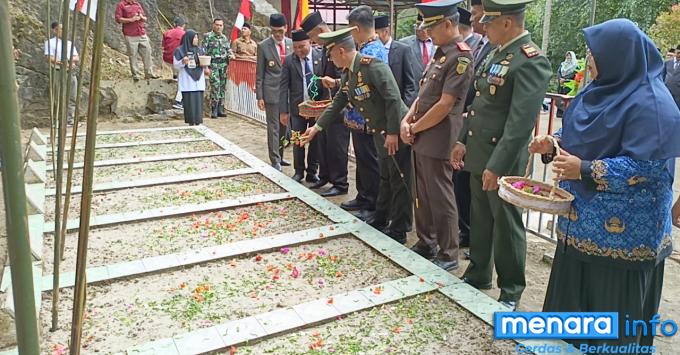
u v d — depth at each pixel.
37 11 10.07
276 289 3.15
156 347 2.51
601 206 2.18
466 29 4.39
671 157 2.00
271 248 3.70
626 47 2.07
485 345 2.57
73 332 1.48
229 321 2.77
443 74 3.35
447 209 3.56
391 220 4.27
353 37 4.29
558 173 2.18
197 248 3.72
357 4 16.23
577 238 2.29
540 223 4.46
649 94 2.02
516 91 2.80
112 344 2.57
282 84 5.75
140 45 10.66
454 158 3.32
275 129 6.32
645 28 13.41
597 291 2.30
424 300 3.00
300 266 3.47
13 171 1.00
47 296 3.03
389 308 2.92
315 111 5.04
